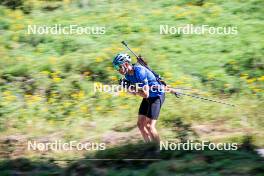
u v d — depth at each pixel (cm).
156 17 3603
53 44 3288
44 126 2566
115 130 2552
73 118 2642
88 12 3703
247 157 1908
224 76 2978
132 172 1791
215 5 3797
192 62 3120
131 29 3459
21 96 2794
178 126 2534
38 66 2994
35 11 3712
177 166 1808
